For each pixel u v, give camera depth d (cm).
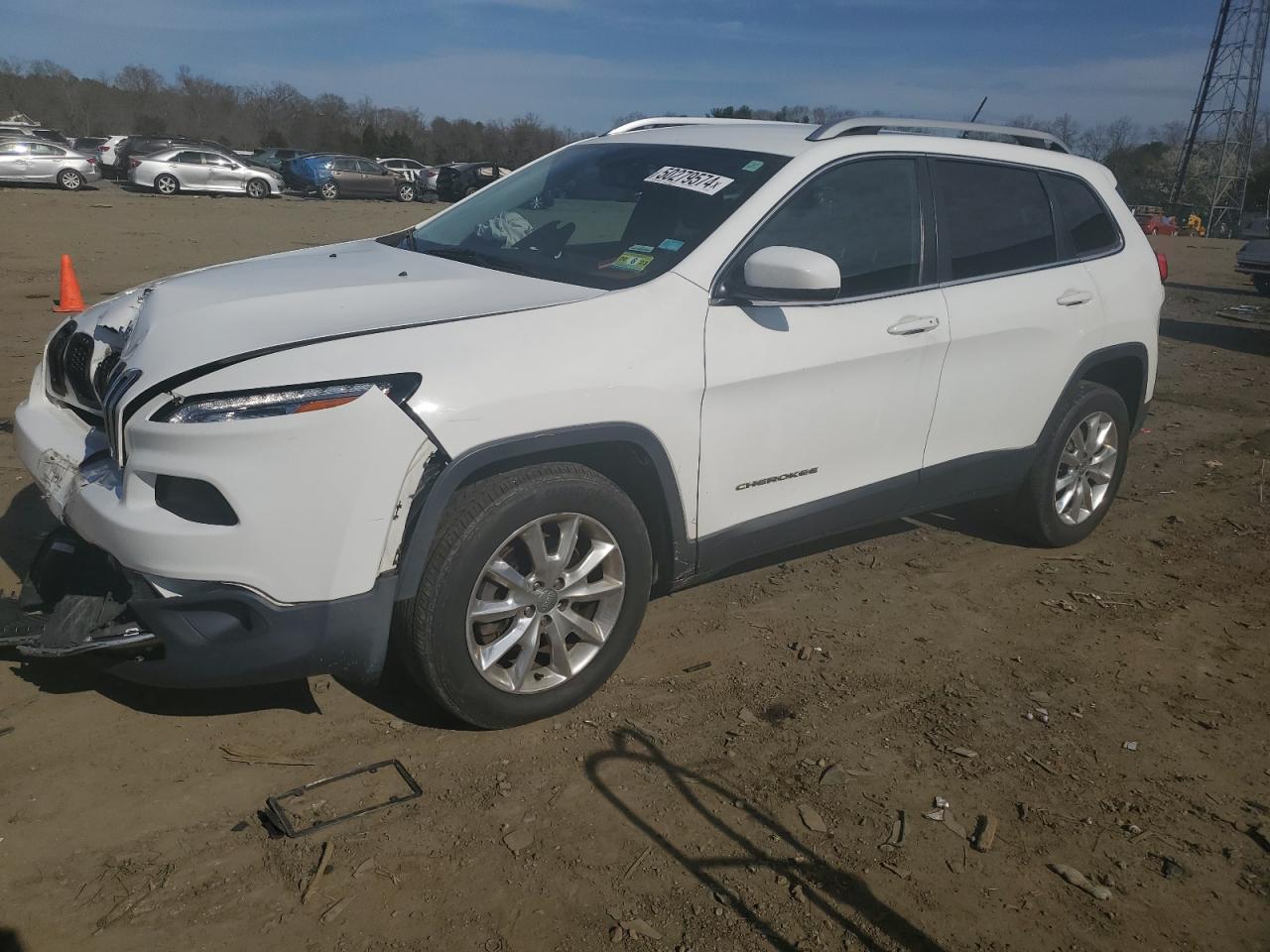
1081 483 515
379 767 313
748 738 341
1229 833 307
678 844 288
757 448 370
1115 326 493
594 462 346
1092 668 401
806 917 264
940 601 454
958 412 436
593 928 256
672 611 429
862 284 398
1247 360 1081
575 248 385
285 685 354
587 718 346
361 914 256
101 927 247
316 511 281
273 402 278
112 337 335
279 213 2453
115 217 2056
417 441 288
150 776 302
